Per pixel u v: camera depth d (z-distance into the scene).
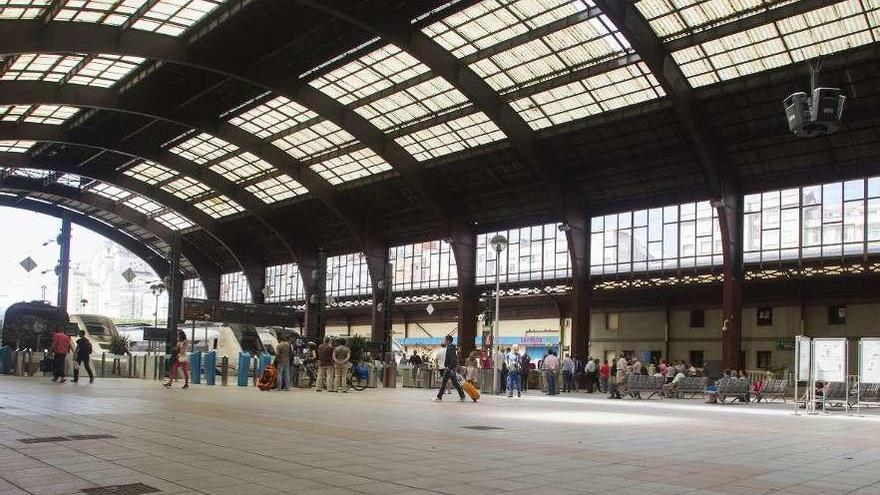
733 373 31.89
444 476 7.62
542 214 46.03
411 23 33.00
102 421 12.04
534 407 20.88
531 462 8.87
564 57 33.31
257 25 33.72
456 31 33.22
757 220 36.28
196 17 33.88
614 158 38.97
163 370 32.00
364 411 16.92
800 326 36.56
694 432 13.90
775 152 34.41
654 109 34.12
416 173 45.97
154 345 49.56
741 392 28.48
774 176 35.53
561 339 45.59
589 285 42.12
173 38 34.91
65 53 32.81
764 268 35.72
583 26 30.86
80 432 10.41
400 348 44.59
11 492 6.18
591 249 43.00
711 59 30.59
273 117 45.25
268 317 38.88
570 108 36.78
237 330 40.94
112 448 8.91
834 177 33.88
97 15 33.28
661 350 41.94
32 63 37.72
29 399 16.55
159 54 34.50
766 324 37.97
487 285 48.47
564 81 34.31
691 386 30.67
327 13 32.03
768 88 31.03
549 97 36.28
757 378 35.78
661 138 36.34
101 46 33.25
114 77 40.28
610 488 7.18
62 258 39.69
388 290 33.91
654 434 13.22
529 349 47.88
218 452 8.90
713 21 28.80
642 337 42.97
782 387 29.64
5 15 32.22
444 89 38.38
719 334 39.66
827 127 17.66
